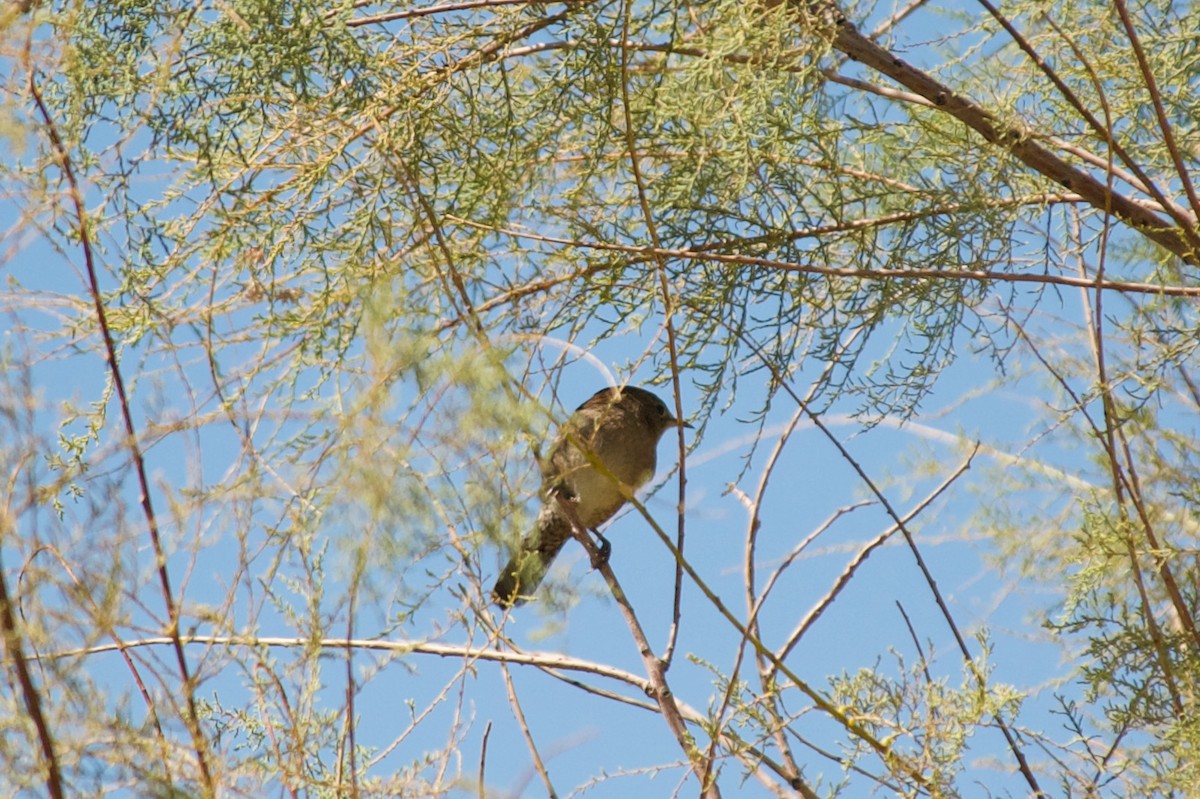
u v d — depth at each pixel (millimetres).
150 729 5062
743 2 7000
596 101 7566
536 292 7715
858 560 7441
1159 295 8219
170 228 7227
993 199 7789
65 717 4938
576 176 8070
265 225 7496
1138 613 7637
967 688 6383
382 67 7344
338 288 7348
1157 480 8266
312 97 7270
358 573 5168
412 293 6594
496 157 7602
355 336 7168
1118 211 7961
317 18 6965
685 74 7133
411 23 7723
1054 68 8047
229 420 5711
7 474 5133
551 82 7492
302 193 7391
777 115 7367
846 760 6336
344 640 5500
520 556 5805
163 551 5145
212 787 4988
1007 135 7746
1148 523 7500
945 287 7762
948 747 6246
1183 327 7863
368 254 7660
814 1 7219
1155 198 7422
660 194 7742
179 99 7070
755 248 7805
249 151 7570
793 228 7840
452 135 7680
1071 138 8305
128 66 6910
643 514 6203
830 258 8312
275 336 7305
